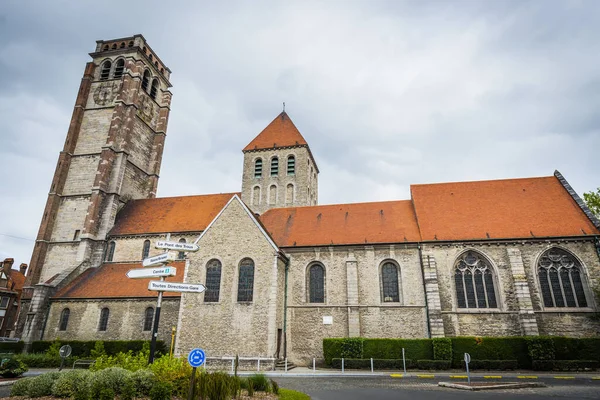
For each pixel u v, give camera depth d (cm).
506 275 3014
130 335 3372
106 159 4694
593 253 2945
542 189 3506
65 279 3922
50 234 4553
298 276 3325
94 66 5569
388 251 3275
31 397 1410
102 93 5303
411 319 3025
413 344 2788
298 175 4700
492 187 3647
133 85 5275
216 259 3083
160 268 1573
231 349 2786
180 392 1378
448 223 3344
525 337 2702
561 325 2822
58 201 4722
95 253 4291
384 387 1920
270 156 4884
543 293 2942
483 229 3209
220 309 2916
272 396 1530
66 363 3027
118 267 4097
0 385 1867
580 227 3044
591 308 2823
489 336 2873
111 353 3189
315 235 3541
